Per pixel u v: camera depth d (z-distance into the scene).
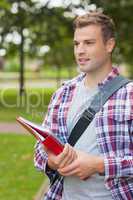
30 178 9.73
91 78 3.52
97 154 3.33
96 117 3.35
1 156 12.08
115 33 3.55
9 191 8.75
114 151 3.29
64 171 3.20
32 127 3.25
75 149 3.28
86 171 3.20
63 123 3.51
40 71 76.56
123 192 3.29
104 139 3.31
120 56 39.06
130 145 3.31
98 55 3.46
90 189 3.36
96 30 3.46
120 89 3.39
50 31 35.66
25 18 34.19
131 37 34.91
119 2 33.31
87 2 33.12
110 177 3.22
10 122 19.11
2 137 15.41
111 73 3.46
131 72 57.69
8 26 34.41
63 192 3.50
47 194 3.59
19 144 14.01
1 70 94.50
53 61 54.88
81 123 3.39
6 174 10.09
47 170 3.52
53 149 3.22
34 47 38.53
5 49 37.09
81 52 3.47
